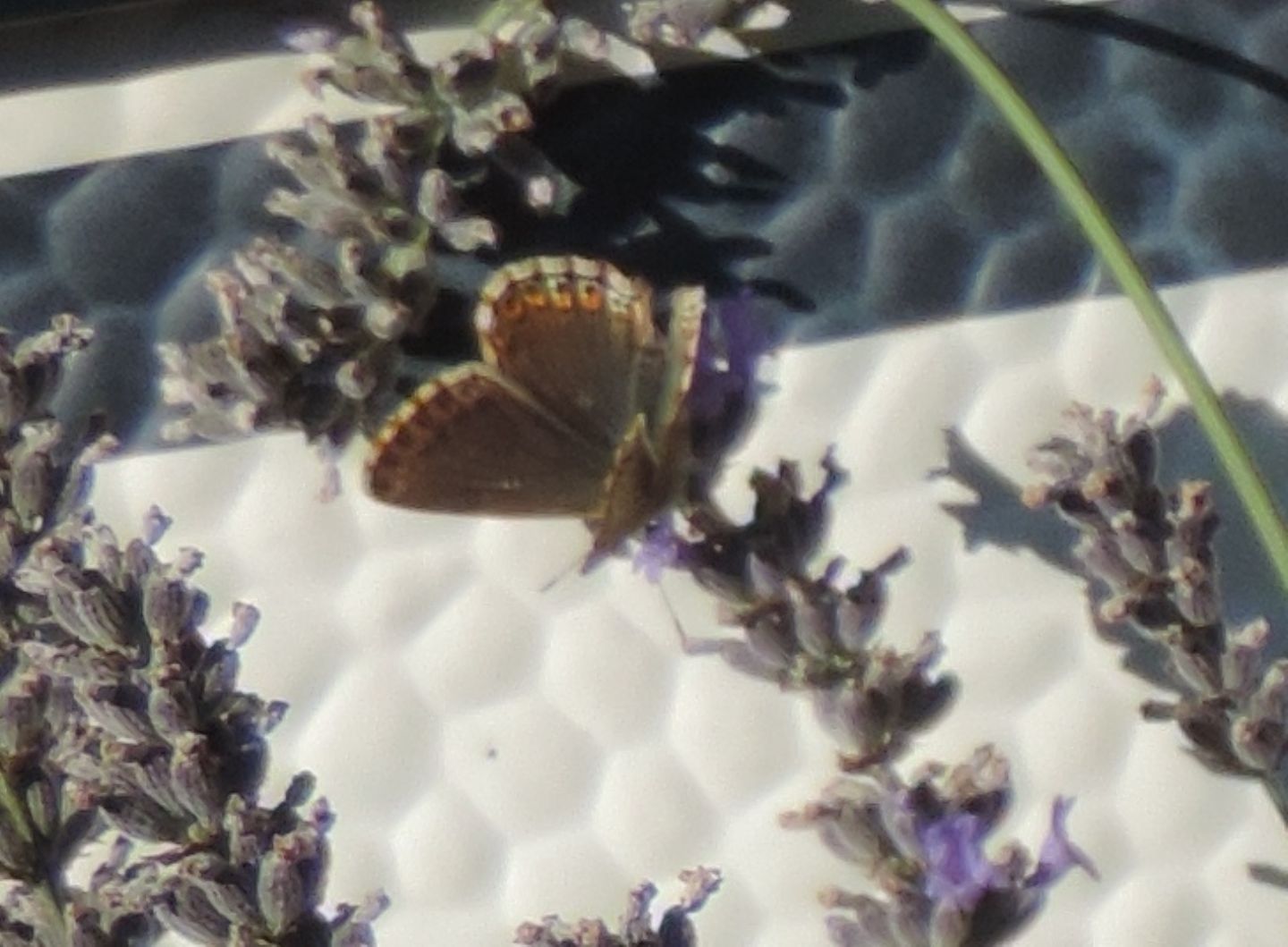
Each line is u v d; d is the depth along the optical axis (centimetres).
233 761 14
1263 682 15
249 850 14
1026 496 15
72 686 14
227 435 16
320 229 16
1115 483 14
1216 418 15
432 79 16
